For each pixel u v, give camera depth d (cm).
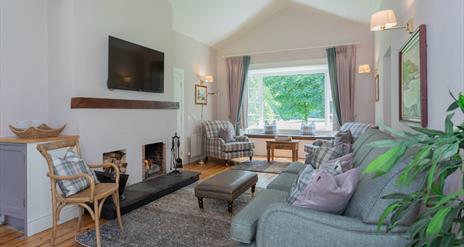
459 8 130
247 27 641
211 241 227
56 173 221
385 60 400
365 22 532
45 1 308
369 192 132
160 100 424
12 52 281
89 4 310
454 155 72
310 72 660
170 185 362
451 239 72
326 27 591
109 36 323
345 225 129
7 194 258
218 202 322
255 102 705
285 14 625
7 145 256
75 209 282
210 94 663
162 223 263
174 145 462
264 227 142
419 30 187
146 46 393
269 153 586
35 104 301
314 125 642
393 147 78
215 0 486
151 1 404
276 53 640
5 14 275
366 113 565
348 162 201
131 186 352
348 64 572
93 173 270
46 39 309
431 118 175
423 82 183
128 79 349
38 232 250
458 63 132
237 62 671
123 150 355
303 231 134
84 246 221
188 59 582
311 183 158
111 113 335
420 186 116
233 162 580
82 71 303
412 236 86
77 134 295
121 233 242
